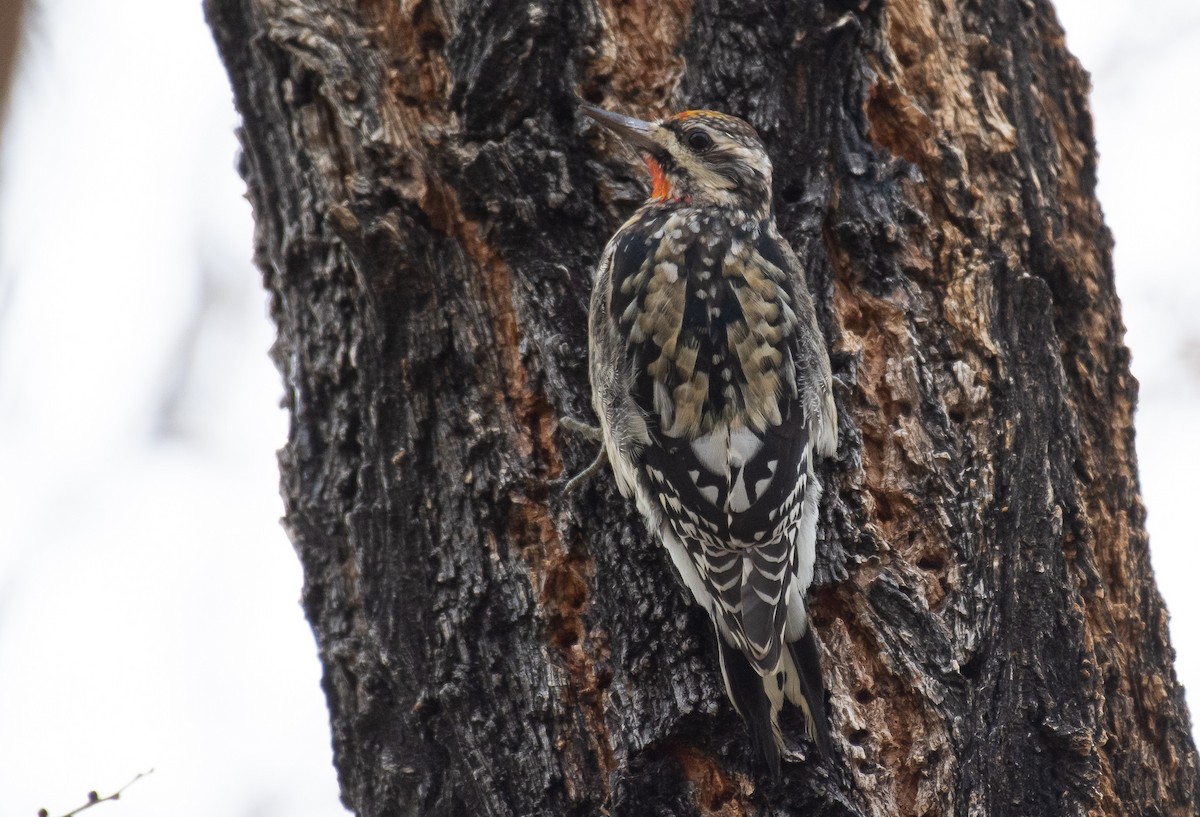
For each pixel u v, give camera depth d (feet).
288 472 34.24
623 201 34.81
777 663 29.27
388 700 32.04
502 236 33.04
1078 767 31.17
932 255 34.14
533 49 33.24
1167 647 34.88
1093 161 37.50
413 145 33.12
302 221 33.88
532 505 32.14
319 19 33.68
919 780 30.12
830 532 32.17
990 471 32.76
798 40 34.40
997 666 31.37
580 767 30.48
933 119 35.09
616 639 31.19
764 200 34.60
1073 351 35.37
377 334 32.71
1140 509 35.63
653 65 35.22
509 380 32.78
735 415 32.94
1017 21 36.78
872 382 33.42
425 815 31.30
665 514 31.81
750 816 29.43
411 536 32.19
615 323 33.47
